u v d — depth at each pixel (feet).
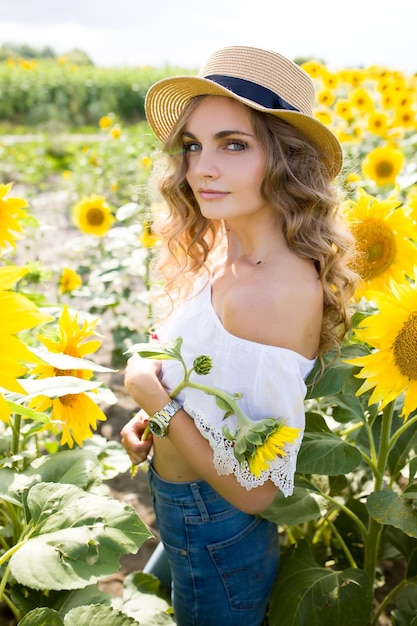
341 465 5.89
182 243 6.37
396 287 5.37
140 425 6.53
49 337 6.25
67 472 5.90
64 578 4.43
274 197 5.22
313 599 6.00
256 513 5.50
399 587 6.92
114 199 27.22
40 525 4.79
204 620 6.16
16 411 4.77
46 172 35.91
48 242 21.95
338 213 5.70
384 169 13.58
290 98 5.19
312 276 5.24
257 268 5.26
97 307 12.96
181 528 5.88
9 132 55.77
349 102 19.99
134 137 35.09
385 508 5.66
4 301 3.95
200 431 5.24
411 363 5.34
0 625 6.98
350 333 6.29
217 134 5.14
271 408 5.08
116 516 4.77
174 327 5.65
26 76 69.26
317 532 8.00
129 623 4.54
